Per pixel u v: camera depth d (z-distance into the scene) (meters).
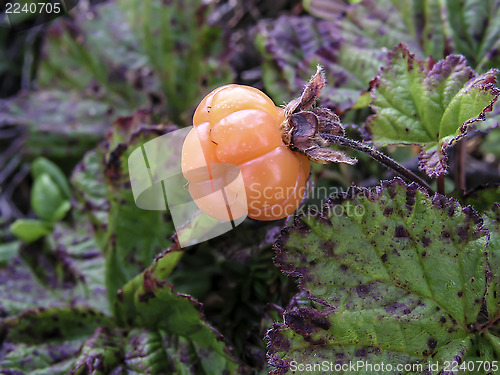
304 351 0.08
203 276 0.11
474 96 0.08
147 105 0.14
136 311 0.10
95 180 0.12
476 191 0.09
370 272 0.08
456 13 0.11
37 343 0.11
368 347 0.08
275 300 0.10
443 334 0.08
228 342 0.09
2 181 0.16
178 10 0.14
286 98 0.12
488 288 0.08
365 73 0.11
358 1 0.13
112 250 0.11
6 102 0.15
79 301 0.11
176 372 0.10
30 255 0.13
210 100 0.07
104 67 0.15
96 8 0.15
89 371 0.09
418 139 0.08
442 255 0.08
